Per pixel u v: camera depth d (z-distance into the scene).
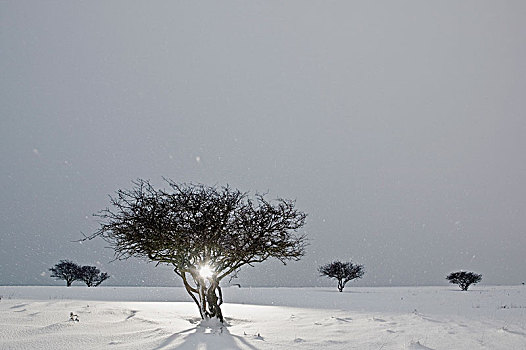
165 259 12.96
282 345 8.68
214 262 12.90
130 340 8.91
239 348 8.09
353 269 49.75
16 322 10.73
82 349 7.86
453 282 55.62
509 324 12.84
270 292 39.94
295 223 13.52
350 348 8.53
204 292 12.86
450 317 15.36
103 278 55.81
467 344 9.11
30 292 27.33
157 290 37.81
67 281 54.22
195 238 12.04
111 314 13.52
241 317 15.40
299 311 18.52
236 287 53.31
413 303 25.78
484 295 36.00
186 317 14.23
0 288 33.78
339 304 24.69
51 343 8.26
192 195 12.71
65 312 13.16
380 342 9.26
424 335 10.30
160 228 11.98
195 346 8.16
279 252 13.15
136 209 12.49
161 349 7.91
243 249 12.62
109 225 12.45
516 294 37.53
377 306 23.08
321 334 10.46
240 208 12.93
